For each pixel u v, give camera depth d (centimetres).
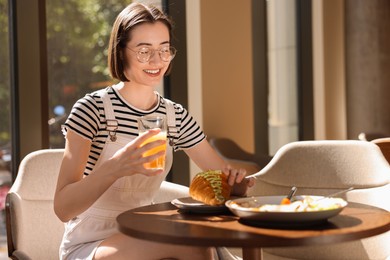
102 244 217
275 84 550
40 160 271
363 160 268
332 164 271
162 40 224
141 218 188
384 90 619
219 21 459
